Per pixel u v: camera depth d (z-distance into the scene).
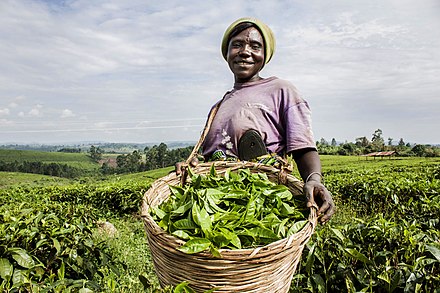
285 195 1.74
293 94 2.09
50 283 2.29
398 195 6.66
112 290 2.01
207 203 1.59
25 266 2.48
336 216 6.82
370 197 7.05
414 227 2.59
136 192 11.08
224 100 2.32
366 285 2.12
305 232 1.38
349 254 2.16
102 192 11.55
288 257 1.33
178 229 1.47
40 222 3.42
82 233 3.78
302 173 1.96
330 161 42.75
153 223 1.41
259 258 1.24
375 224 2.71
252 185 1.81
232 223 1.52
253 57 2.22
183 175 1.99
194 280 1.31
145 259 5.46
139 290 3.31
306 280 2.30
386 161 38.28
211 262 1.25
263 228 1.44
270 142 2.10
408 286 2.00
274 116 2.09
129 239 6.95
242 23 2.25
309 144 1.95
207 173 2.04
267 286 1.32
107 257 3.79
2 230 2.88
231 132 2.13
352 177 10.63
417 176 10.23
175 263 1.33
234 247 1.36
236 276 1.26
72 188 13.91
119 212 11.20
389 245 2.47
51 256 3.08
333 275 2.22
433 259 2.12
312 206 1.53
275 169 1.94
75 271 3.42
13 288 2.22
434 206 4.76
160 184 1.90
